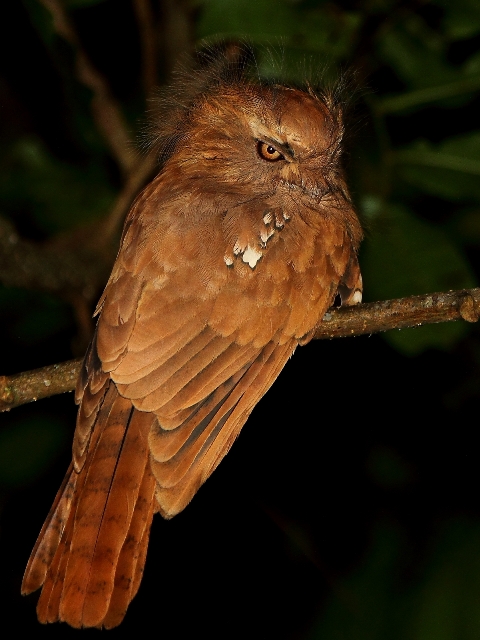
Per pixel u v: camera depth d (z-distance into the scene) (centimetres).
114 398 809
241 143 911
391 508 1340
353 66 1112
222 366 823
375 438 1366
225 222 848
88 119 1292
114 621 754
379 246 1100
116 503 777
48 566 791
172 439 795
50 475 1298
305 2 1112
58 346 1369
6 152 1310
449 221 1303
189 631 1351
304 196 901
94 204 1313
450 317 866
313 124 899
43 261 1252
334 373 1382
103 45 1392
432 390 1373
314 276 877
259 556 1359
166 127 995
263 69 1076
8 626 1314
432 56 1142
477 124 1307
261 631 1335
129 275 836
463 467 1359
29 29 1377
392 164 1139
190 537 1367
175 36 1325
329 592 1320
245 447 1355
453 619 1219
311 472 1351
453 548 1296
